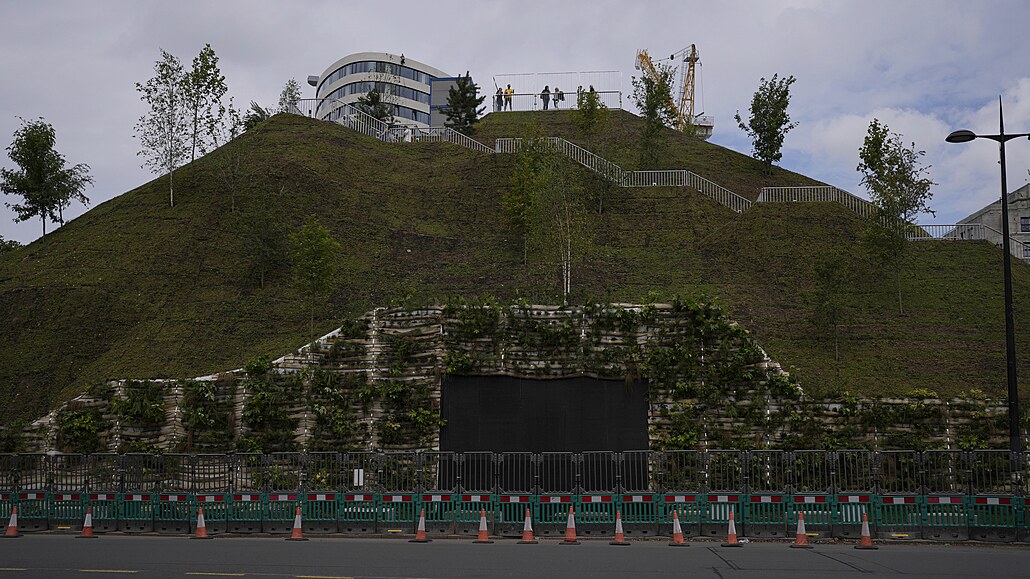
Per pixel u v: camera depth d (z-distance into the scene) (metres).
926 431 23.56
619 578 11.13
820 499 16.91
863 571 11.89
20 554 13.91
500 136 62.00
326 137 49.94
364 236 38.59
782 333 30.03
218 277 34.34
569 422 24.80
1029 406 23.97
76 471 19.19
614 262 36.22
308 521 17.81
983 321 30.72
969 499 16.48
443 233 39.88
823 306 29.09
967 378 26.59
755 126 57.56
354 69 97.31
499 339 25.89
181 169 44.12
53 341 29.88
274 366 25.61
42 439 24.70
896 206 33.91
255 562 12.81
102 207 41.06
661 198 43.00
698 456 18.12
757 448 23.33
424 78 99.00
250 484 19.98
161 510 18.19
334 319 31.34
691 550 14.67
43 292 32.19
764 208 40.16
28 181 41.38
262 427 24.59
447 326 26.12
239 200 39.84
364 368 26.06
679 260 36.50
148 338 30.08
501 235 39.59
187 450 23.92
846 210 40.00
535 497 17.45
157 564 12.59
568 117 68.06
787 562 12.89
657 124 51.91
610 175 42.34
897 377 26.75
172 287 33.44
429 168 47.81
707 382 24.84
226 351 29.08
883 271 34.97
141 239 36.47
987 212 52.62
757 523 16.98
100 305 31.77
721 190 44.94
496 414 24.94
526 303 27.19
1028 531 16.09
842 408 24.08
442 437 24.61
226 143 46.69
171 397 24.95
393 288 34.03
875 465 17.45
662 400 24.77
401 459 20.69
